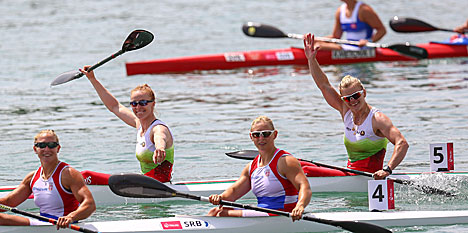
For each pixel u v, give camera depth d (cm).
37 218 2344
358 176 3111
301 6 11219
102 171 3456
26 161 3672
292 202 2503
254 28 6475
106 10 11244
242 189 2553
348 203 2934
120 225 2525
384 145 3080
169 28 9350
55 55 7438
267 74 6366
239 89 5694
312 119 4600
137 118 3070
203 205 2966
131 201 3017
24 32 9131
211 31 9056
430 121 4394
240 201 3008
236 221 2561
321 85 3152
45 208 2420
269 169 2469
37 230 2444
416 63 6662
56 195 2392
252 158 3142
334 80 5856
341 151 3797
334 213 2644
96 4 11994
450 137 3997
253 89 5681
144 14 10756
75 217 2303
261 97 5353
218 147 3953
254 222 2555
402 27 6662
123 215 2805
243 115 4759
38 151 2362
